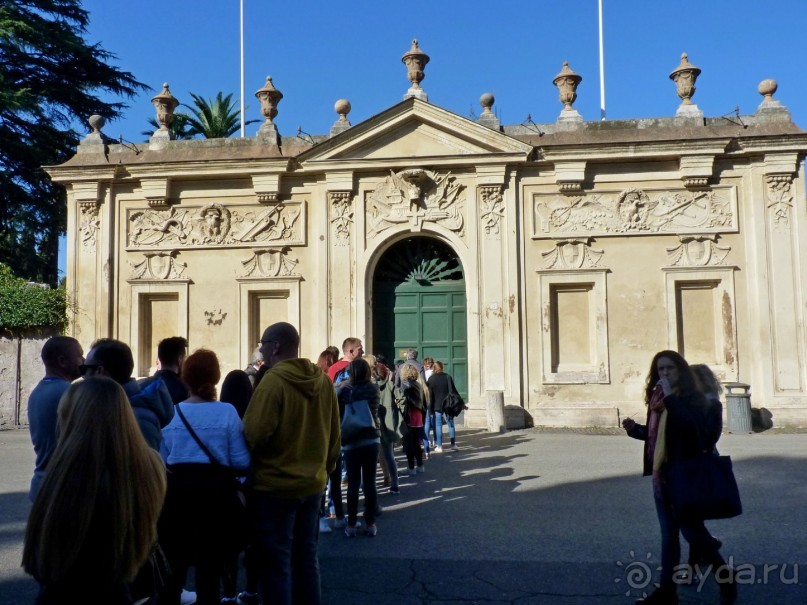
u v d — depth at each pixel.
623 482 9.83
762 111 16.95
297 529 4.62
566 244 17.17
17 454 13.30
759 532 7.12
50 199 27.53
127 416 2.97
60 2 28.84
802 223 16.33
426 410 12.28
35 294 17.98
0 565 6.35
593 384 16.78
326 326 17.53
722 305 16.62
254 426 4.39
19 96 25.00
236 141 18.44
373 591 5.62
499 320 17.06
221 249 18.16
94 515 2.77
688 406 5.13
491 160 17.22
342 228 17.73
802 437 14.39
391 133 17.66
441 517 8.06
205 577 4.46
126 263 18.41
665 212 16.95
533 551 6.66
